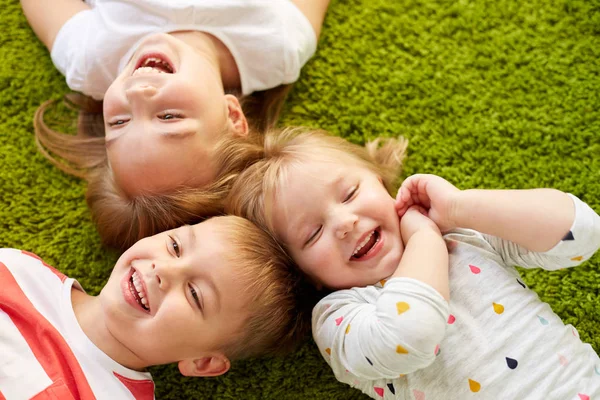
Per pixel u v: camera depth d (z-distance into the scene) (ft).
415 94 4.84
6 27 4.92
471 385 3.45
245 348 3.94
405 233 3.75
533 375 3.42
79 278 4.45
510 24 4.97
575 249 3.43
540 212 3.41
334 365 3.71
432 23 5.01
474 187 4.58
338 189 3.72
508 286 3.65
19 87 4.82
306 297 4.15
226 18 4.41
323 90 4.90
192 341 3.61
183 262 3.57
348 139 4.76
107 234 4.36
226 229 3.75
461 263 3.69
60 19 4.60
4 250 3.81
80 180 4.70
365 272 3.74
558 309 4.28
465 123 4.74
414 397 3.58
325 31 5.01
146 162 3.93
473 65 4.89
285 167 3.82
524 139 4.66
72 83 4.58
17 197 4.58
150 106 3.93
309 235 3.73
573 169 4.58
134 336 3.57
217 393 4.27
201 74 4.11
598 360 3.66
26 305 3.59
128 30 4.40
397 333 3.22
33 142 4.72
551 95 4.77
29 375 3.37
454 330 3.54
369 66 4.93
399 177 4.53
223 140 4.11
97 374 3.59
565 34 4.92
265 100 4.82
